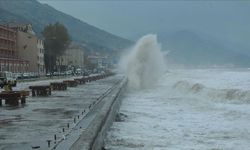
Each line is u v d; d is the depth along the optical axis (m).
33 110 23.61
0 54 108.94
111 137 20.00
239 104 36.62
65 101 29.83
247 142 18.81
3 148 12.38
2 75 55.97
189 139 19.62
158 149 17.12
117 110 30.89
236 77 99.12
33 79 82.56
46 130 15.77
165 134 21.09
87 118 19.08
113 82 67.06
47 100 30.94
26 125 17.28
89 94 37.56
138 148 17.33
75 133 14.65
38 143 13.05
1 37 111.06
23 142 13.30
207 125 24.55
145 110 33.94
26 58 128.50
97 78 82.56
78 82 59.78
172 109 34.59
